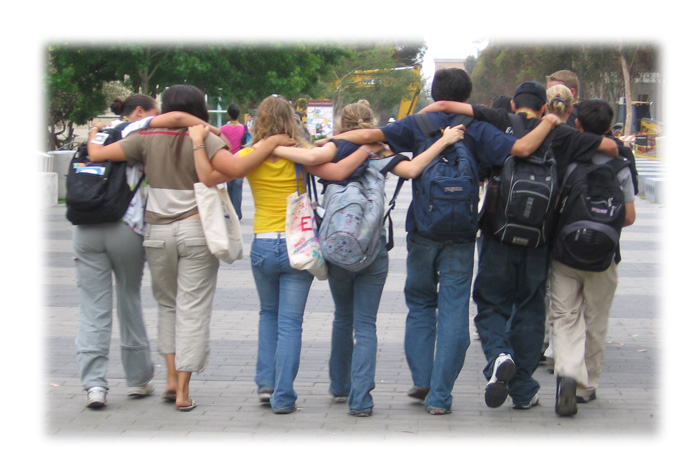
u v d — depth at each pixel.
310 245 4.93
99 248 5.20
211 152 5.02
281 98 5.15
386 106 63.84
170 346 5.36
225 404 5.36
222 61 21.52
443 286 5.09
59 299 8.36
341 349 5.34
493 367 4.97
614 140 5.27
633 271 10.07
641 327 7.42
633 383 5.84
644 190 19.33
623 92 51.12
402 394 5.61
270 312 5.33
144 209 5.28
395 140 5.07
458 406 5.37
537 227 4.81
